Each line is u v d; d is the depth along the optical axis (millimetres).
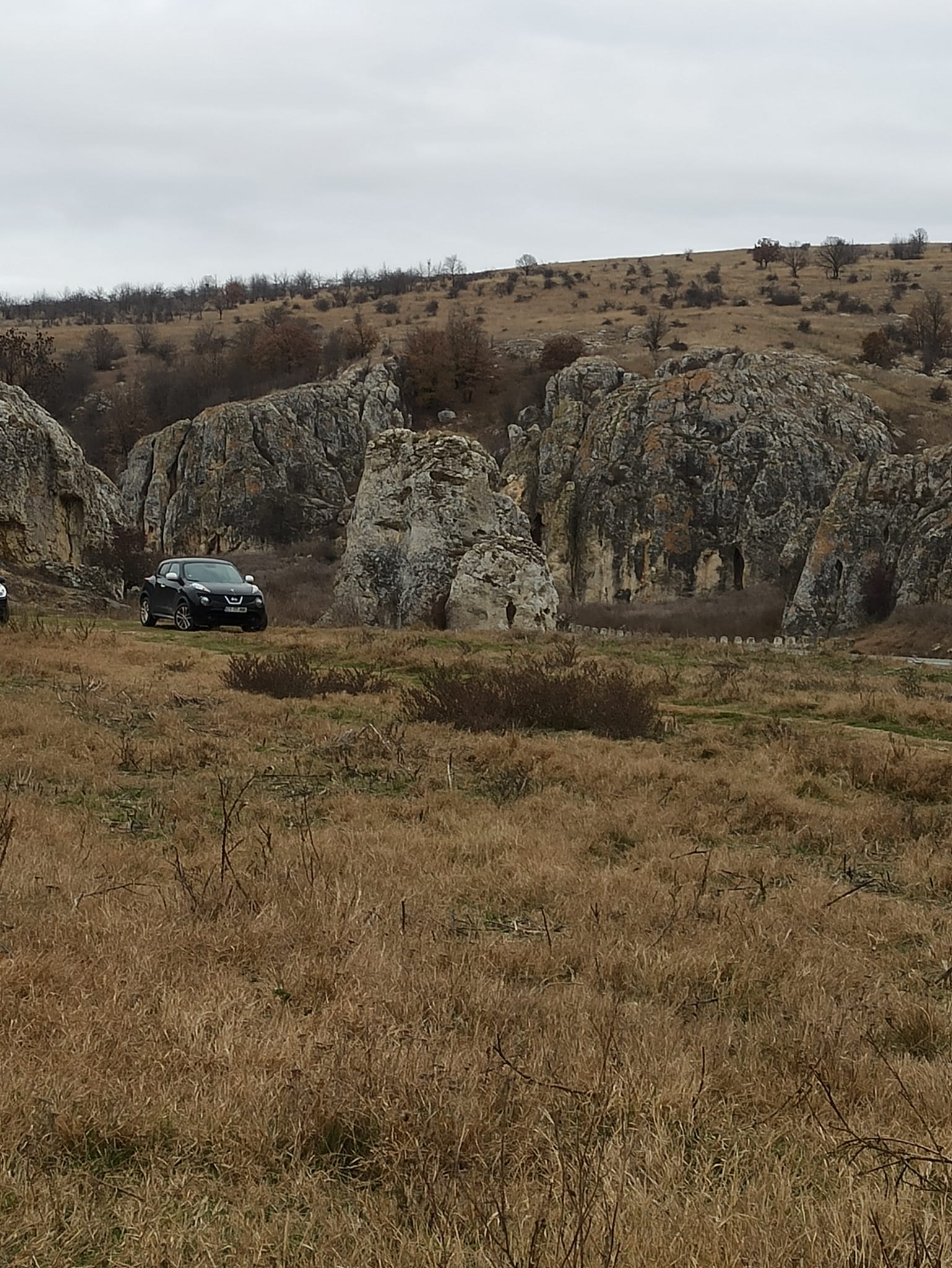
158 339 143500
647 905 7688
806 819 10547
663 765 12445
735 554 78375
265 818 9703
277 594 58781
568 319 132500
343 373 108688
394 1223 3803
